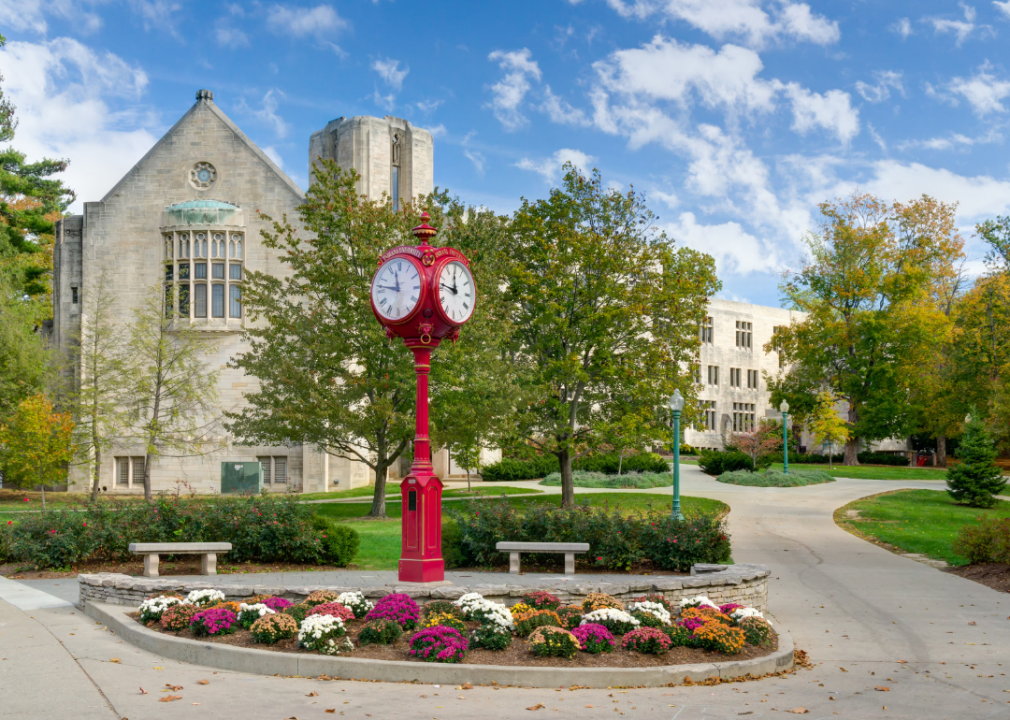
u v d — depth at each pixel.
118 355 35.66
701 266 30.03
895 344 51.47
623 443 28.12
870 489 35.94
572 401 28.84
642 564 16.48
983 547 17.58
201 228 38.50
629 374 27.78
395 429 25.86
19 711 7.05
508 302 29.05
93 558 17.11
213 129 39.72
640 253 29.30
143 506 17.70
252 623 9.88
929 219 53.69
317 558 16.69
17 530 16.86
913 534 22.67
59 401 34.66
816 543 21.53
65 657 9.13
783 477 38.03
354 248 27.08
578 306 28.78
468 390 26.03
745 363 69.12
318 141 48.19
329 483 39.19
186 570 16.05
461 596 10.87
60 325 40.22
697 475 43.31
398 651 9.11
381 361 26.27
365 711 7.28
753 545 21.08
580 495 33.44
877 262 53.69
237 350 38.56
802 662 10.02
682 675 8.80
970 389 49.03
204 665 9.05
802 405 53.44
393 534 21.66
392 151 47.88
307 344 26.80
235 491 37.22
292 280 28.47
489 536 16.42
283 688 8.09
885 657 10.32
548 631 9.25
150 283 39.25
